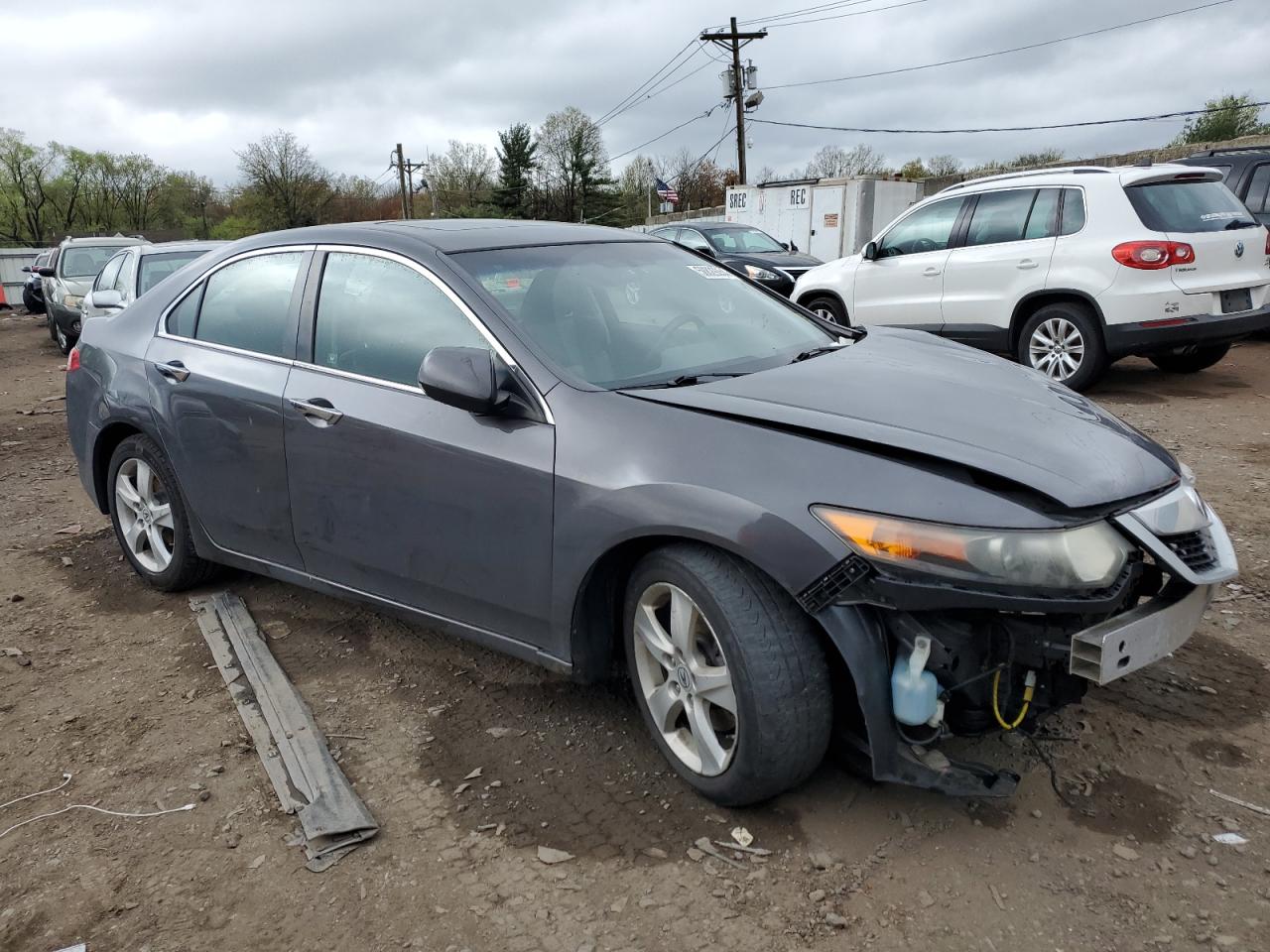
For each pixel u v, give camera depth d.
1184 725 3.01
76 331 13.89
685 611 2.64
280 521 3.67
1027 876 2.39
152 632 4.04
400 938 2.30
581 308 3.30
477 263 3.32
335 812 2.73
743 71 39.22
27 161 65.50
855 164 62.66
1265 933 2.19
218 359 3.86
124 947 2.30
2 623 4.18
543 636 2.97
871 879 2.41
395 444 3.19
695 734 2.69
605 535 2.69
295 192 70.06
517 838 2.63
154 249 10.52
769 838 2.58
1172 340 7.45
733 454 2.56
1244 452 6.10
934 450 2.44
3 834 2.74
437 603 3.27
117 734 3.24
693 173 72.94
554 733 3.14
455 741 3.12
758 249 14.94
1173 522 2.54
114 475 4.42
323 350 3.54
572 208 71.31
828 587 2.35
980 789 2.41
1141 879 2.37
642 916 2.33
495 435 2.96
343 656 3.73
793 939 2.24
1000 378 3.15
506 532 2.94
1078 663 2.35
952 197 8.78
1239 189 9.69
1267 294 7.93
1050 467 2.45
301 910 2.40
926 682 2.39
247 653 3.73
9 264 29.44
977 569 2.27
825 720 2.49
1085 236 7.70
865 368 3.16
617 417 2.77
